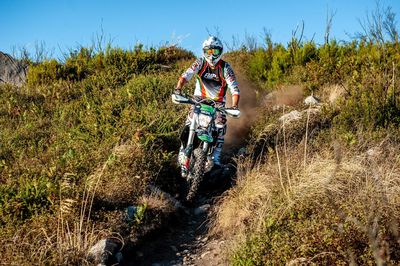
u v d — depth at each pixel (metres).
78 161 6.59
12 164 6.82
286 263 4.25
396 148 6.20
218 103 6.77
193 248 5.35
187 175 6.39
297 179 5.66
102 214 5.39
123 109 8.57
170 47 14.16
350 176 5.43
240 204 5.66
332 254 4.20
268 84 11.08
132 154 6.64
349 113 7.44
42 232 4.90
